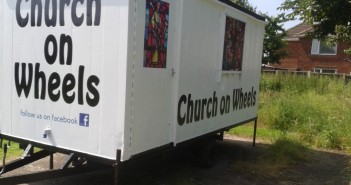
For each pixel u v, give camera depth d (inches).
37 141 168.1
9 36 172.6
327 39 247.1
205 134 213.0
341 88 553.6
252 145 306.0
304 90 555.8
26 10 165.9
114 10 142.6
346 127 322.3
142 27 147.9
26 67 168.4
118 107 144.3
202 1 191.2
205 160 232.1
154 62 157.5
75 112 155.5
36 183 191.8
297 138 315.9
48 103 163.0
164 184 201.2
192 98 192.4
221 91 228.7
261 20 283.7
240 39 248.8
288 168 246.5
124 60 141.8
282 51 840.3
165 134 172.1
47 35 160.9
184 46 178.2
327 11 216.1
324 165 257.1
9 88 174.9
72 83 155.3
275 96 481.7
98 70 148.0
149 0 150.5
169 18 165.0
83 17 150.3
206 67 203.9
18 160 170.1
